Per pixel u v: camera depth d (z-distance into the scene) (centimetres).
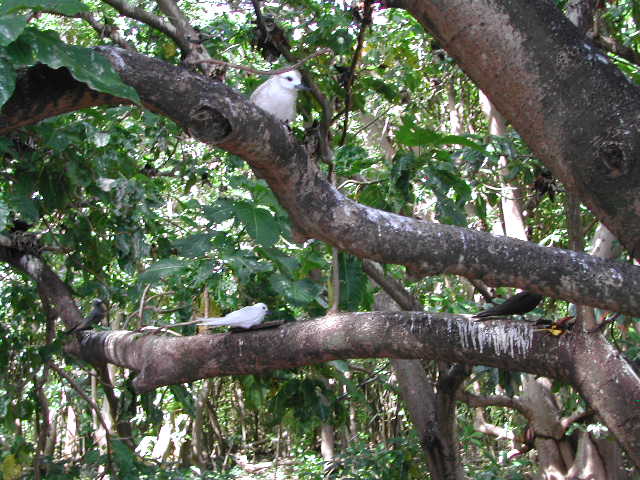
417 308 602
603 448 925
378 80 551
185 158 724
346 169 493
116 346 455
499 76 241
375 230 270
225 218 409
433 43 662
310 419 555
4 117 233
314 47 489
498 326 340
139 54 242
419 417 632
